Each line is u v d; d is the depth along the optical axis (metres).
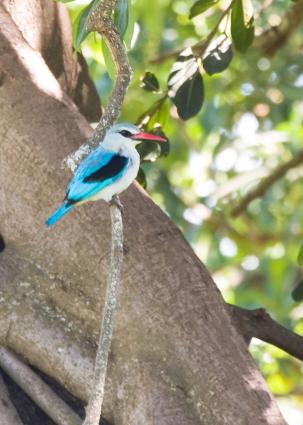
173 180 21.64
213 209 21.92
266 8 18.41
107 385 9.87
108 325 8.51
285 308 21.17
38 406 10.59
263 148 20.80
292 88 20.41
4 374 10.61
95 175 9.65
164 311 9.86
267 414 9.30
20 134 10.85
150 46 20.14
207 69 12.56
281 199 20.92
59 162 10.66
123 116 20.14
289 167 19.59
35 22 12.55
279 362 19.91
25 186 10.73
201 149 21.31
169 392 9.59
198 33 20.14
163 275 10.04
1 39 11.55
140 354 9.84
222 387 9.44
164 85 19.97
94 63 20.19
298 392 20.28
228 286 22.78
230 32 12.84
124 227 10.30
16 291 10.51
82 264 10.31
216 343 9.71
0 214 10.89
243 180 20.75
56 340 10.22
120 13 10.59
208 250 22.28
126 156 9.82
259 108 20.66
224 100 20.61
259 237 22.22
